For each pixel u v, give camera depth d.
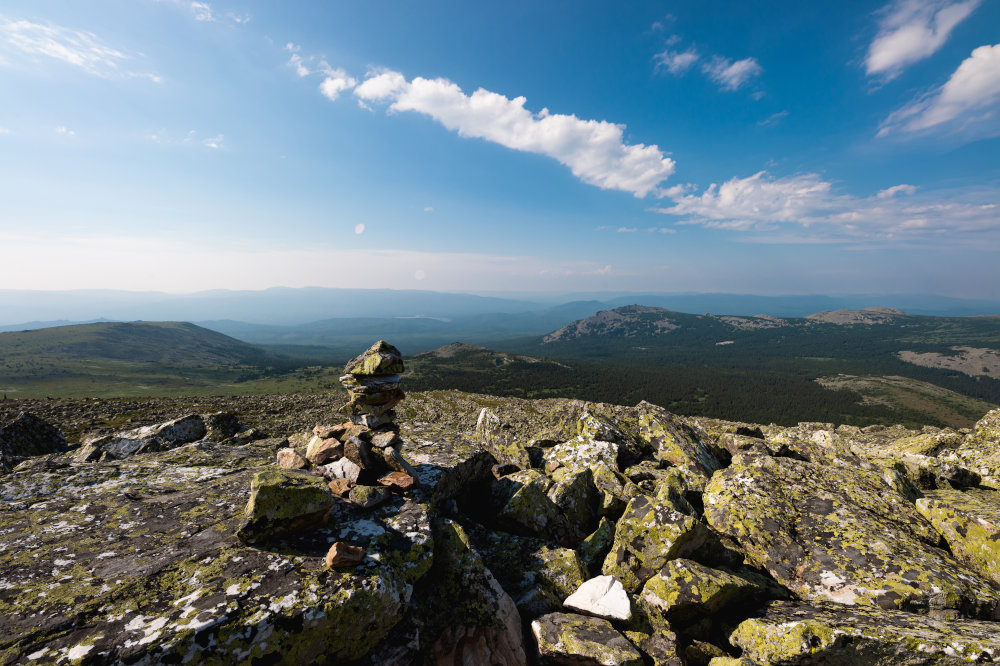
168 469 2.23
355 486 1.91
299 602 1.31
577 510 2.51
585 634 1.62
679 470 3.06
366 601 1.38
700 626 1.81
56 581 1.32
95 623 1.18
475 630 1.57
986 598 1.75
